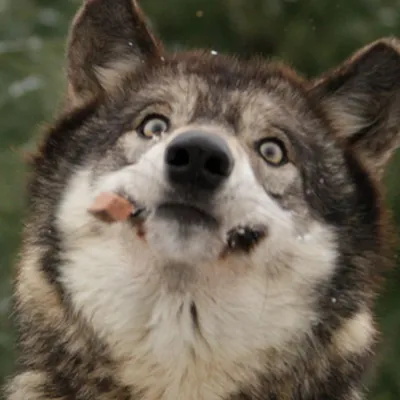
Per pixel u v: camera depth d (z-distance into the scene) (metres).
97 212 9.08
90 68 10.74
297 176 9.84
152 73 10.49
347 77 10.73
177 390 9.26
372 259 10.02
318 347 9.57
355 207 10.09
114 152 9.80
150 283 9.18
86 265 9.38
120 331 9.23
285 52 21.83
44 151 10.23
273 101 10.13
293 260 9.52
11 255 15.99
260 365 9.38
